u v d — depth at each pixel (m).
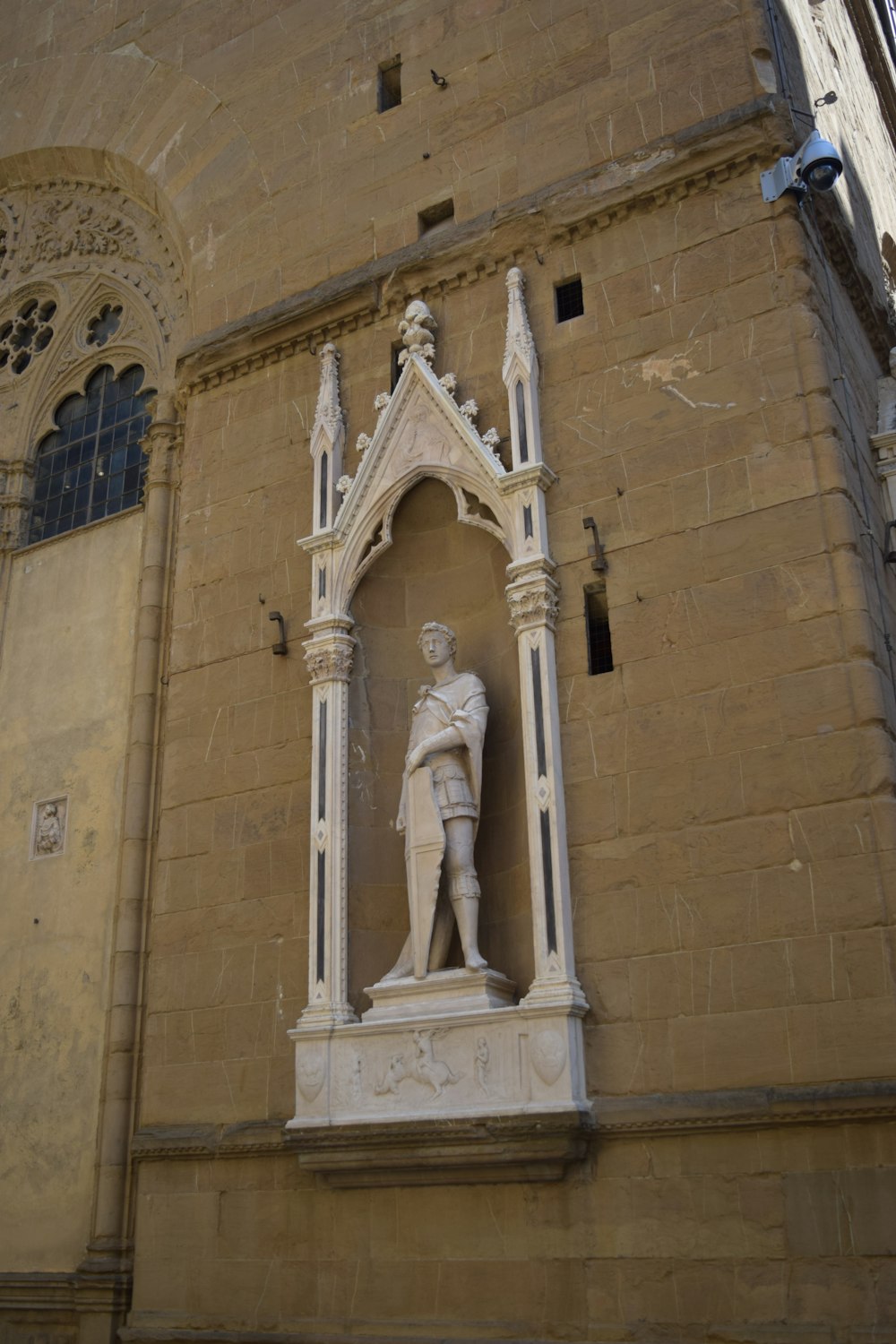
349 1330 11.20
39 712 16.80
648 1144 10.43
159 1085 13.12
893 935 9.91
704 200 13.05
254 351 15.68
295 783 13.46
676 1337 9.85
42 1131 14.61
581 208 13.66
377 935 12.73
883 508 12.73
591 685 11.94
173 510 16.59
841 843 10.34
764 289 12.37
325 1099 11.70
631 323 13.04
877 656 10.92
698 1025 10.47
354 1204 11.65
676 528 12.03
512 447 13.09
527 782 11.73
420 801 12.20
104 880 15.34
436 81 15.52
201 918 13.53
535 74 14.89
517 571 12.43
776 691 11.04
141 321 18.78
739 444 11.97
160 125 18.36
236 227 16.77
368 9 16.75
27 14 21.06
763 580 11.42
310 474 14.77
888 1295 9.22
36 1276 13.79
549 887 11.29
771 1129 9.98
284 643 14.08
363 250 15.47
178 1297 12.23
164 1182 12.75
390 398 14.08
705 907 10.75
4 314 20.39
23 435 19.17
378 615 13.95
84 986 14.98
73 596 17.23
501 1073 10.98
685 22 14.04
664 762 11.34
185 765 14.30
